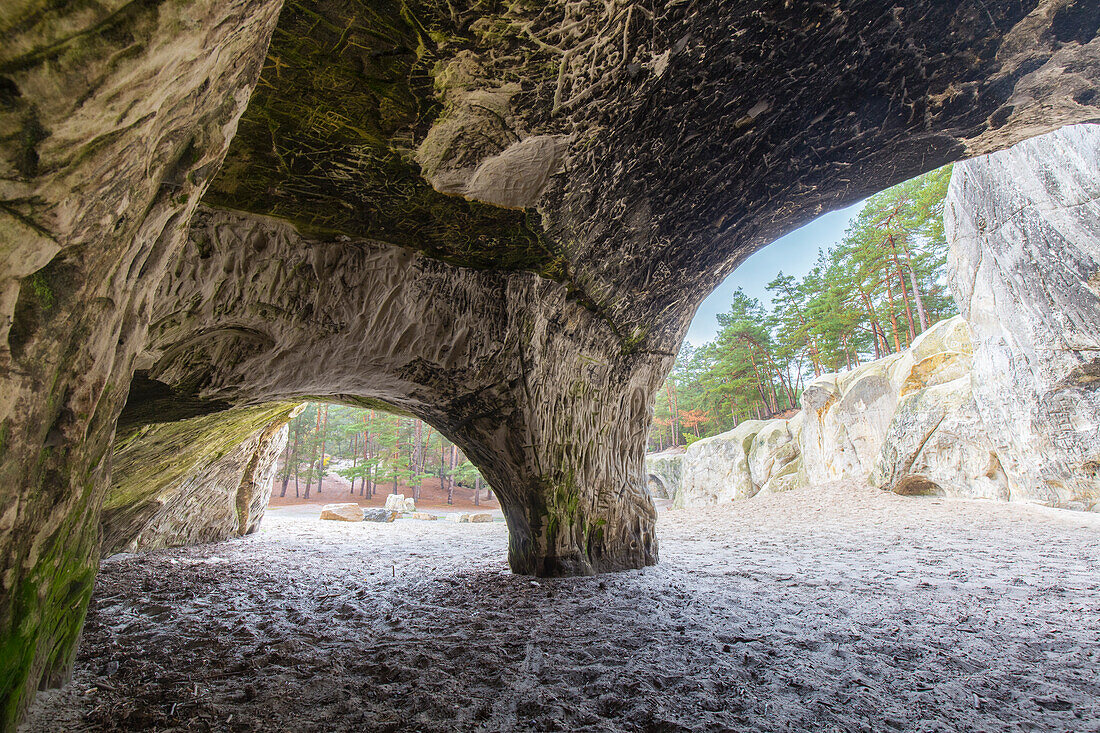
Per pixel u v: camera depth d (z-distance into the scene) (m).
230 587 4.76
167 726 1.97
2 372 1.15
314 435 35.31
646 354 6.17
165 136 1.42
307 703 2.24
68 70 0.97
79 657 2.68
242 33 1.48
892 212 23.02
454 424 5.25
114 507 5.97
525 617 3.74
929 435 13.23
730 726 2.05
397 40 2.48
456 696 2.34
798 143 4.14
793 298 31.91
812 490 15.73
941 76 3.70
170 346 3.31
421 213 3.68
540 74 2.88
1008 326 11.34
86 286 1.35
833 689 2.43
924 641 3.15
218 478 8.35
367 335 4.01
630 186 4.09
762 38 3.21
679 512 15.90
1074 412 10.05
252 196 3.19
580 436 5.52
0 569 1.43
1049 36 3.44
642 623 3.57
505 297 4.55
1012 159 11.09
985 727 2.06
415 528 12.13
